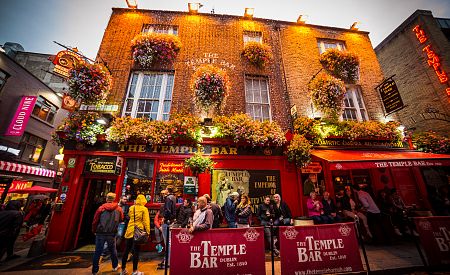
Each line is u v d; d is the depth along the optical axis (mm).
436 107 10227
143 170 7172
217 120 7531
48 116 17625
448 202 8039
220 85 7461
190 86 8188
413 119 11211
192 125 7059
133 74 8680
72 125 6855
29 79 15312
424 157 6918
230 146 7531
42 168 16312
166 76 8758
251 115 8672
